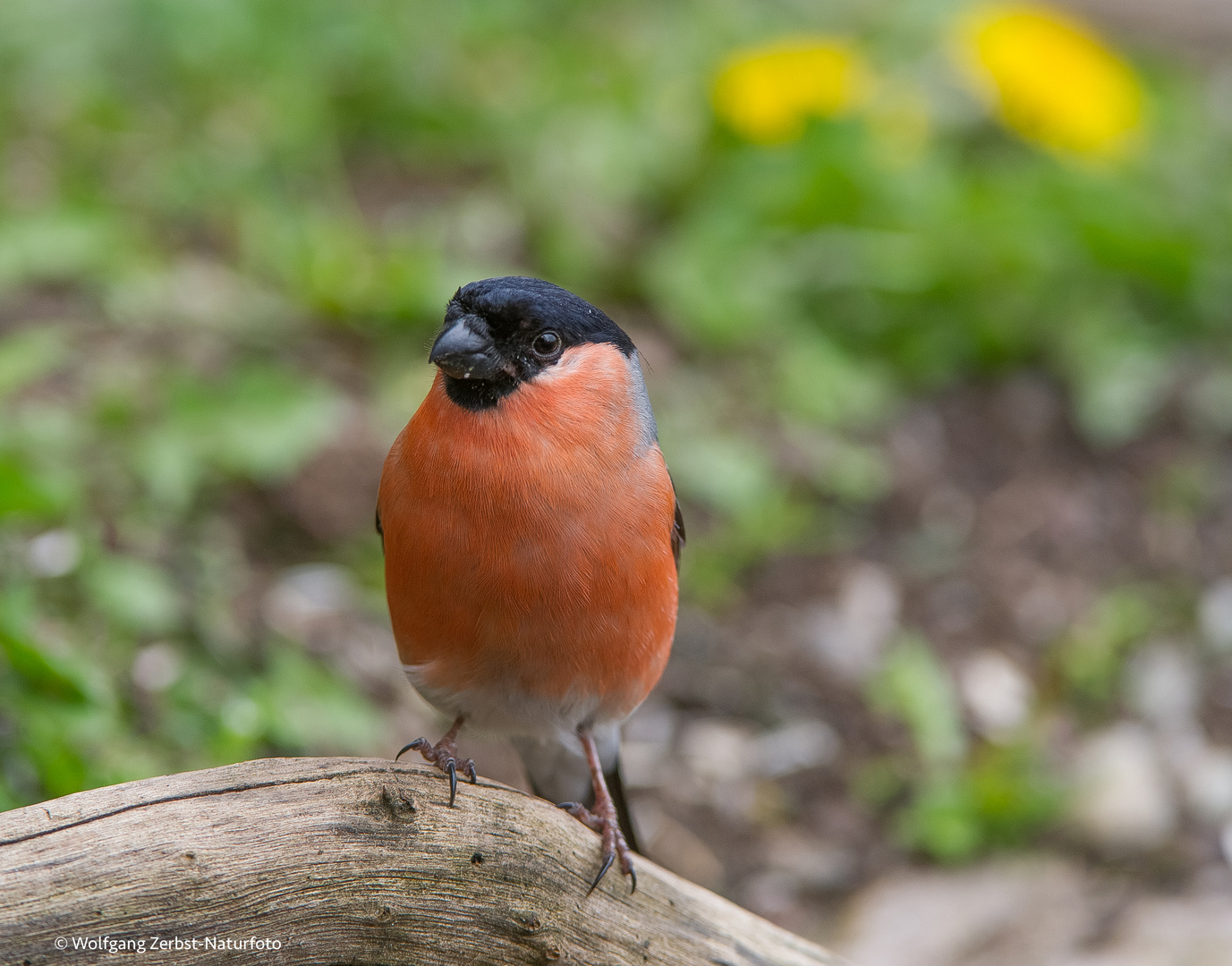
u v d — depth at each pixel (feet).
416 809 18.49
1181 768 34.78
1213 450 43.19
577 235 45.24
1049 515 41.29
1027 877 31.94
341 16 50.19
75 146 44.96
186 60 48.29
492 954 19.33
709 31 57.52
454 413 20.18
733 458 40.04
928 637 37.88
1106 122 46.11
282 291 41.29
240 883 17.10
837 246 45.42
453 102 49.78
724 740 34.83
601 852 20.61
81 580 29.86
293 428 34.19
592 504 20.07
